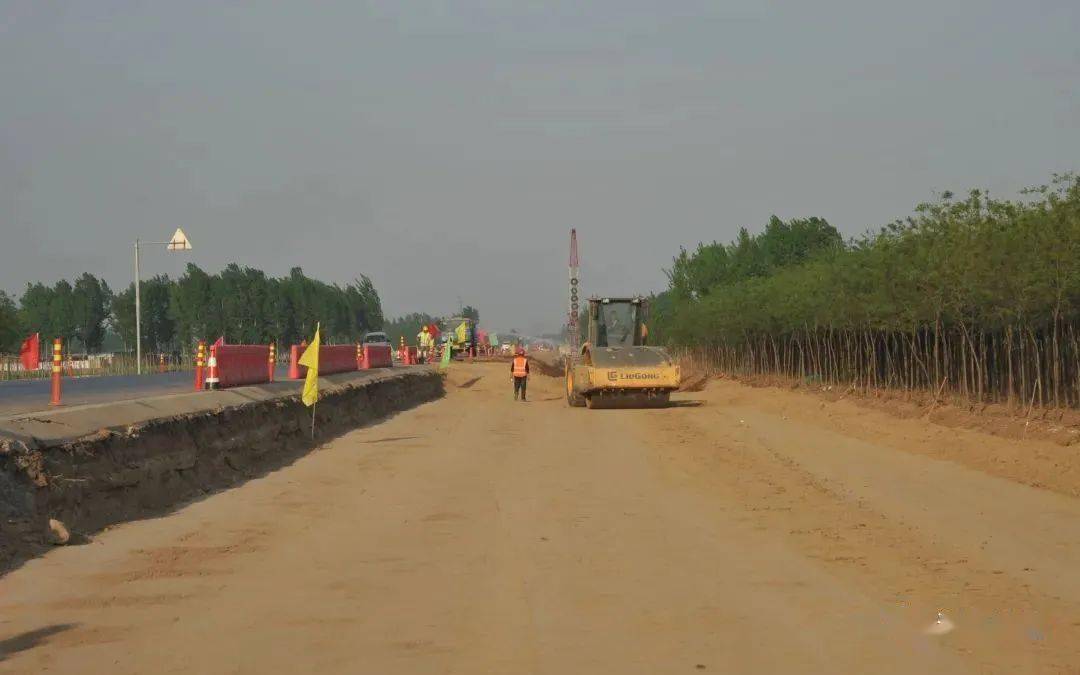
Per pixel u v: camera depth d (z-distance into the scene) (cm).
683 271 7756
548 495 1567
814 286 3994
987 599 913
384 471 1866
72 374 4756
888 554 1116
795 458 2027
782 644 769
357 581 991
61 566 1048
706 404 3688
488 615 860
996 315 2575
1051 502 1467
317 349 2294
